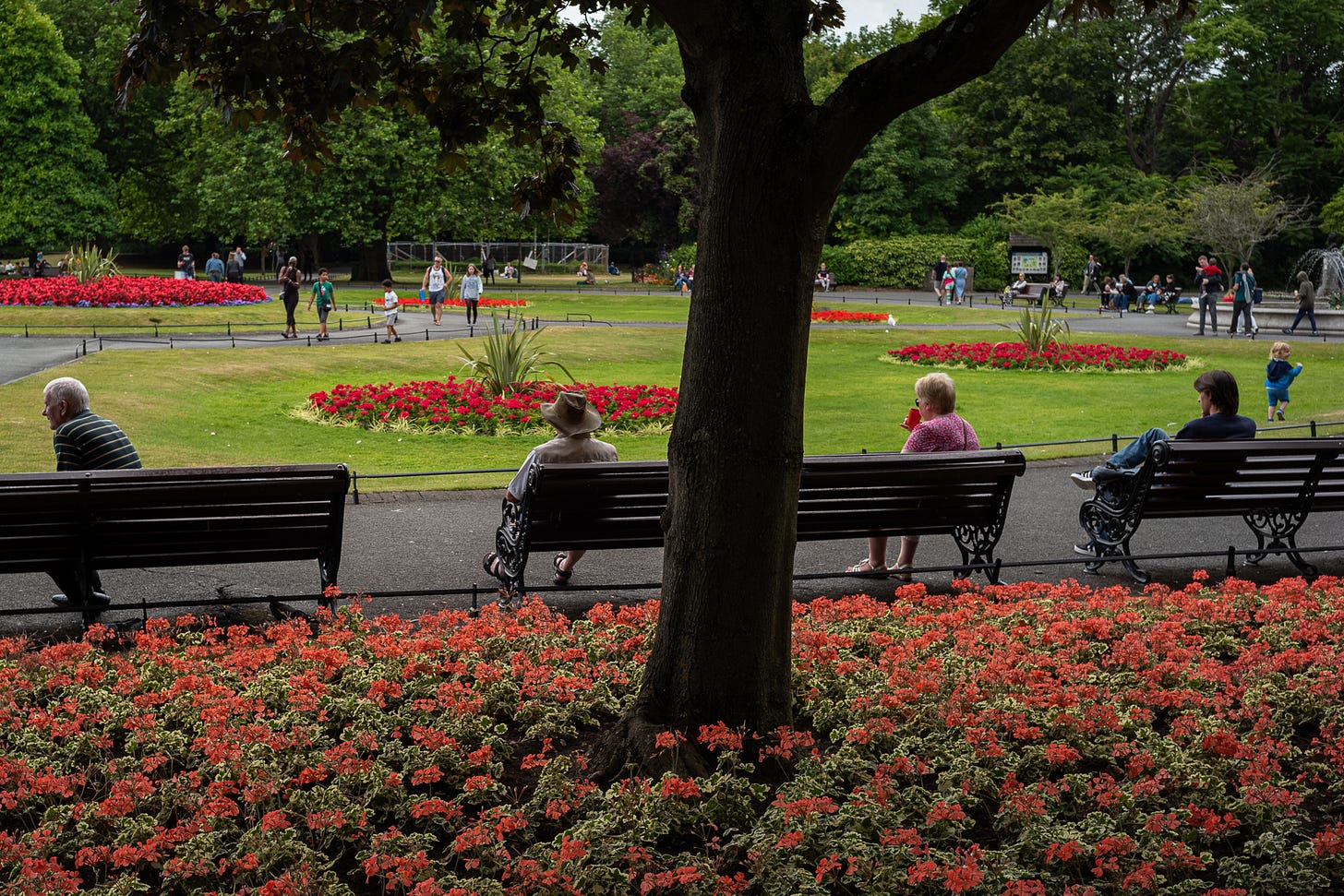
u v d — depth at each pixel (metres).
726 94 4.35
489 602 7.42
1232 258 51.81
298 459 12.77
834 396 18.95
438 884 3.65
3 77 51.03
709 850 4.04
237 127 5.88
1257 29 61.12
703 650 4.59
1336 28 62.12
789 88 4.35
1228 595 6.91
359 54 5.52
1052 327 24.22
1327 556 8.92
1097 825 4.02
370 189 49.84
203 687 5.15
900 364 23.88
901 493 7.50
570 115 52.50
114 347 21.95
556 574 7.84
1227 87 62.19
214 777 4.44
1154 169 67.56
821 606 6.64
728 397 4.46
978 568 7.57
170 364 19.11
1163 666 5.53
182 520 6.52
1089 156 66.06
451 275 41.06
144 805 4.30
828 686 5.43
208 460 12.22
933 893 3.71
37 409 14.12
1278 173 62.19
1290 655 5.78
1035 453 13.63
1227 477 8.03
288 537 6.80
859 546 9.28
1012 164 65.00
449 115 6.19
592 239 70.12
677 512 4.62
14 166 51.69
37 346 22.02
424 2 4.94
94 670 5.36
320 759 4.51
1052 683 5.35
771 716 4.66
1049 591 7.12
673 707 4.65
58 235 53.19
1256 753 4.54
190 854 3.77
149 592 7.50
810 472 7.18
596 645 5.96
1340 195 57.38
